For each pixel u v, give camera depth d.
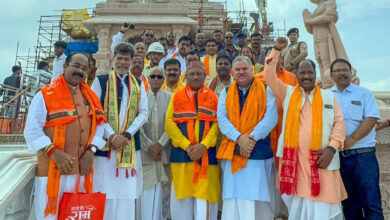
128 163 3.35
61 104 3.01
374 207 3.24
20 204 3.00
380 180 4.23
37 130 2.88
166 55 8.18
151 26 14.30
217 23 17.88
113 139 3.27
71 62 3.10
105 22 13.93
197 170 3.54
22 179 2.86
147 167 3.91
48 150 2.83
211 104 3.80
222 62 4.33
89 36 19.66
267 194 3.32
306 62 3.35
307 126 3.23
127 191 3.35
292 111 3.30
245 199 3.29
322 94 3.33
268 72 3.42
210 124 3.76
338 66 3.59
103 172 3.31
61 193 2.94
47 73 9.73
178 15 14.78
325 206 3.05
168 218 4.38
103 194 2.95
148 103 4.12
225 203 3.44
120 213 3.32
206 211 3.47
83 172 3.01
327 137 3.16
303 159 3.16
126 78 3.67
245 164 3.36
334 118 3.28
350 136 3.36
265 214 3.47
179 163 3.64
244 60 3.58
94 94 3.33
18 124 9.03
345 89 3.61
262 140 3.49
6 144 7.46
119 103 3.53
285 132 3.29
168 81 4.70
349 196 3.48
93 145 3.09
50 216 2.80
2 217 2.82
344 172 3.48
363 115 3.45
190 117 3.70
